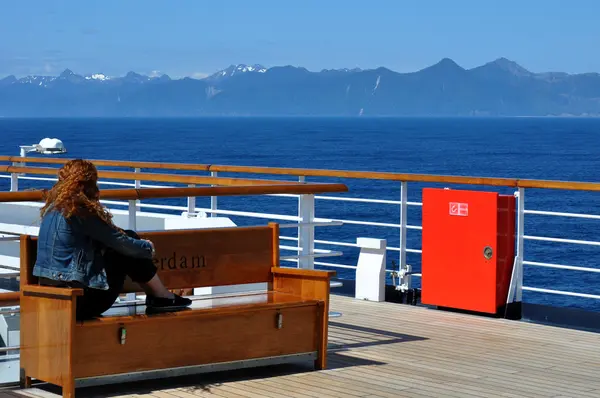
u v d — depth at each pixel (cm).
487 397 475
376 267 783
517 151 10488
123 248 462
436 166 7469
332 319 698
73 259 460
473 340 625
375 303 772
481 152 10150
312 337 536
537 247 3050
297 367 545
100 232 458
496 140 14812
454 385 500
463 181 725
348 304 766
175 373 487
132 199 527
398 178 763
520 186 698
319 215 4031
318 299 540
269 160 8156
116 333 466
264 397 471
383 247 782
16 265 740
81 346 455
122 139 14000
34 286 466
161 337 482
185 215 752
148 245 470
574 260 2808
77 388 487
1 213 900
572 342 622
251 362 514
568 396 480
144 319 474
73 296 445
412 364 552
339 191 612
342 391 485
